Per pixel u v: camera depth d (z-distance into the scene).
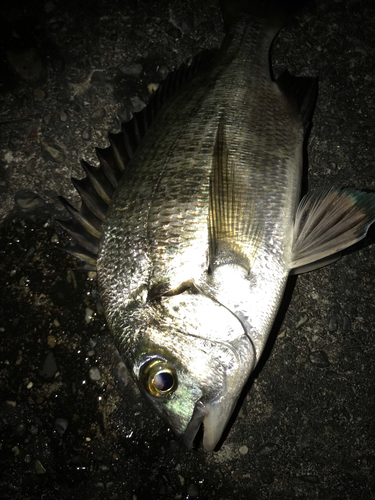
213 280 0.23
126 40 0.32
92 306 0.30
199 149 0.24
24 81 0.32
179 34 0.32
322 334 0.29
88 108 0.32
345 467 0.28
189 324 0.23
